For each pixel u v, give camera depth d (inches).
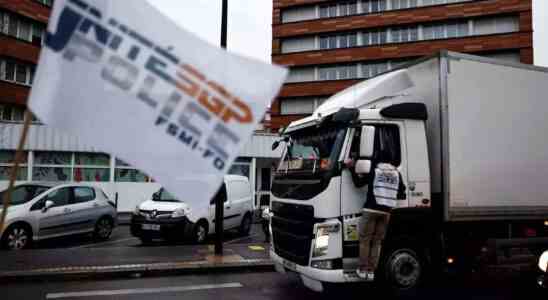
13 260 327.3
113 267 307.9
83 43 109.7
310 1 1694.1
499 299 249.4
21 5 1073.5
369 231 223.5
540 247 277.7
